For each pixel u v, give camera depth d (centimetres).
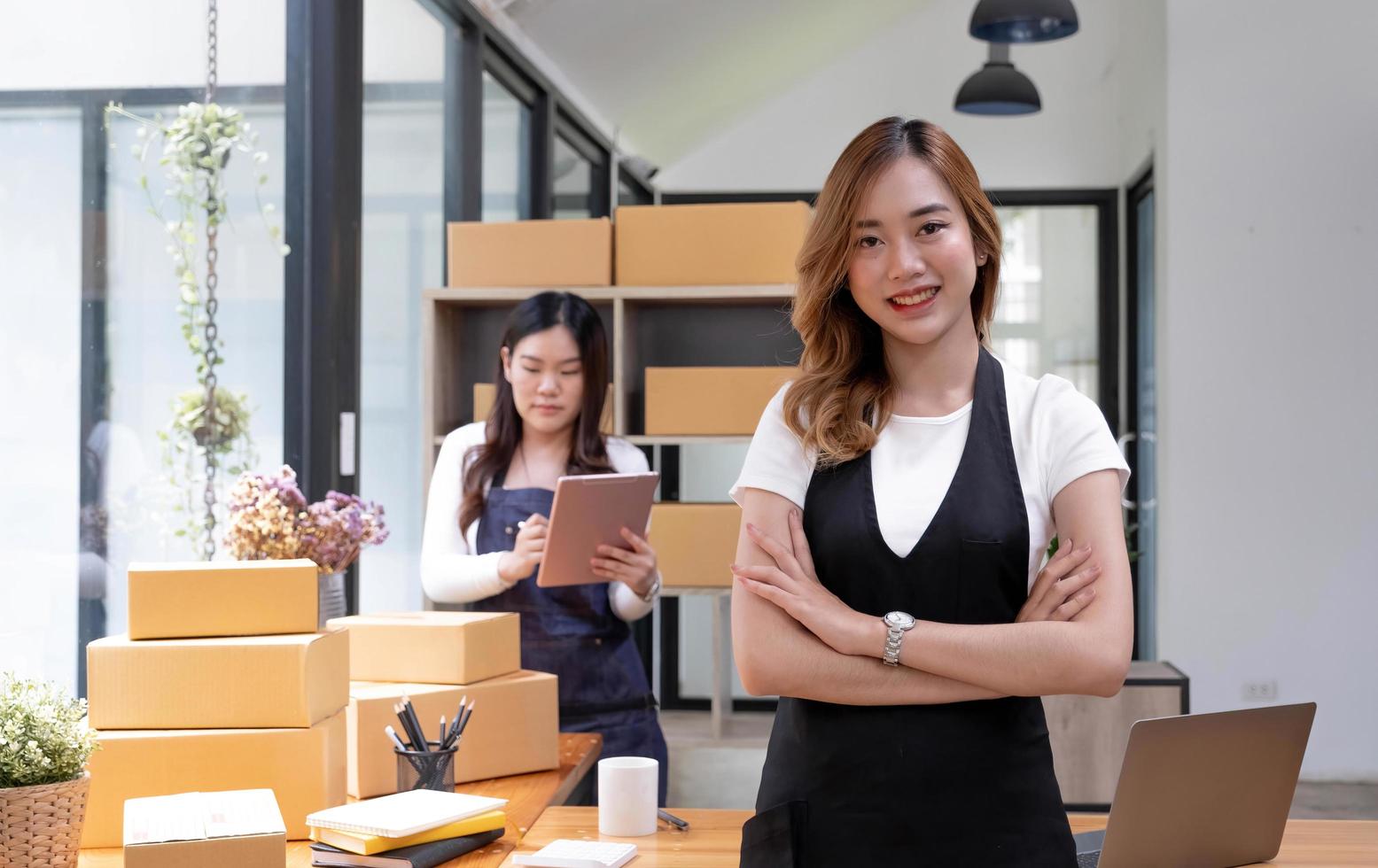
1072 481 154
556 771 235
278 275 336
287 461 338
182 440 305
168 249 302
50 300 272
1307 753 559
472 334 407
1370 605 557
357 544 254
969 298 160
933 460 156
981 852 148
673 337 406
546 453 305
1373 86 559
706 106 692
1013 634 146
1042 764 152
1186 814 159
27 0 268
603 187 671
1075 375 720
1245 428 564
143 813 174
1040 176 721
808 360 165
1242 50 566
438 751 204
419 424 423
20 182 266
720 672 394
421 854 181
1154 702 410
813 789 152
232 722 193
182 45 306
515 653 241
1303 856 183
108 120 286
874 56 734
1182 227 570
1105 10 716
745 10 578
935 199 151
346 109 351
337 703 204
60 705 175
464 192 465
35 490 269
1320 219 562
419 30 422
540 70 546
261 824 169
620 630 294
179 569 198
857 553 154
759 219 377
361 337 366
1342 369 560
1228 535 564
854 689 150
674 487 609
